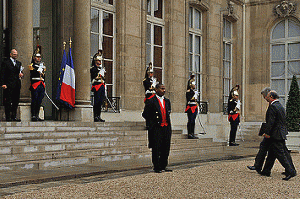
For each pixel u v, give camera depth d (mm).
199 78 21953
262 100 24531
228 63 24578
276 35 24578
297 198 7113
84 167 9789
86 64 14602
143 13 18141
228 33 24531
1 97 13344
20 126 11219
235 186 8055
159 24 19359
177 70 19781
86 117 14305
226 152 15297
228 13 23453
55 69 15180
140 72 17891
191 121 15828
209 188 7746
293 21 24094
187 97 16016
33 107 12797
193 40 21500
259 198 7000
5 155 9445
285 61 24266
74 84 14133
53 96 15141
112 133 13070
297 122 20016
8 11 13336
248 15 25062
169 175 9180
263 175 9547
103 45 16828
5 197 6492
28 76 12977
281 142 9148
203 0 21578
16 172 8836
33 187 7477
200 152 14641
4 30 13633
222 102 22844
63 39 14977
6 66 12000
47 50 15836
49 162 9672
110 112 16438
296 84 20547
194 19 21609
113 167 9820
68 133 11859
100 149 11688
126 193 7043
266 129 9188
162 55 19531
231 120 19234
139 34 17906
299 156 14695
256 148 17641
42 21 15977
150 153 12500
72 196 6688
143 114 9672
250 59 24984
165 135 9641
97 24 16594
